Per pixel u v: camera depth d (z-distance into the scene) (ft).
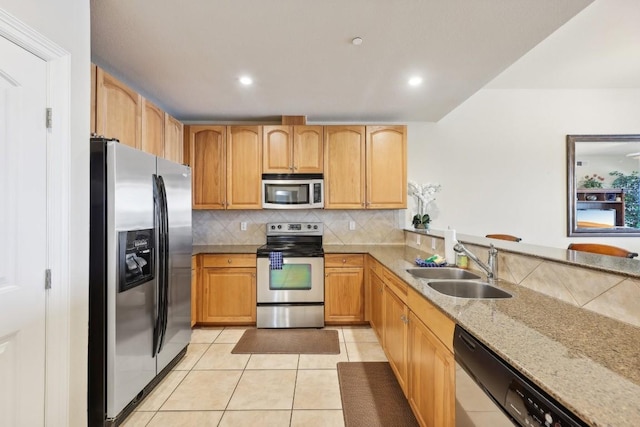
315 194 11.00
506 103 12.30
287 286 10.53
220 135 11.05
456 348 3.78
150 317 6.57
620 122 12.27
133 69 7.70
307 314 10.52
